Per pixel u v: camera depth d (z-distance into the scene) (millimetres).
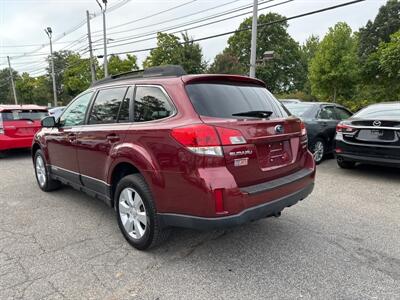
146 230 3074
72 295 2525
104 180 3637
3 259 3096
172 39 33281
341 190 5316
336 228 3770
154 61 33750
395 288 2580
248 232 3678
